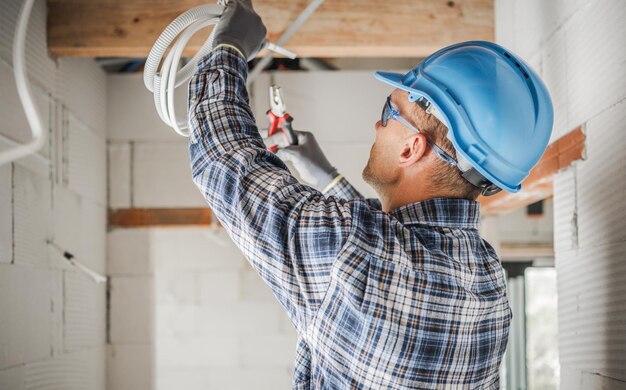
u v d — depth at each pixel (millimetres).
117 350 3516
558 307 1853
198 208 3596
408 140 1125
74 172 2959
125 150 3607
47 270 2520
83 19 2646
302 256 993
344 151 3621
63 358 2717
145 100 3637
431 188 1123
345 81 3658
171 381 5887
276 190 1016
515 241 5789
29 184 2340
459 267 1039
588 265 1636
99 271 3418
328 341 1009
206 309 5961
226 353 5922
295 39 2615
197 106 1089
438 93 1129
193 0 2645
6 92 2119
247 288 5980
